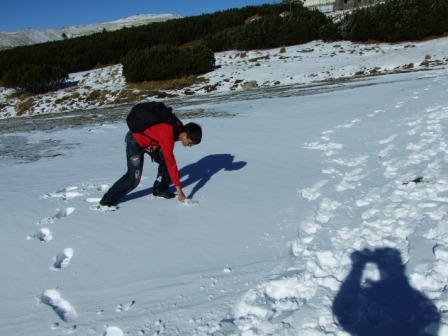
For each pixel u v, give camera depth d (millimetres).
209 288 3123
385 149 6266
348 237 3654
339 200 4559
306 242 3691
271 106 12438
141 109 4457
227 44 31031
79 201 5180
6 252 3926
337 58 23547
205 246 3812
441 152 5625
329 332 2477
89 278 3418
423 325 2445
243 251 3666
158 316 2834
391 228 3680
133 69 24188
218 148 7711
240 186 5398
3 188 6109
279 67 23391
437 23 24219
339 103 10852
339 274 3090
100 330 2746
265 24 29297
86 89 24984
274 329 2545
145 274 3416
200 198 5035
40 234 4344
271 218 4312
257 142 7930
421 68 18562
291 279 3033
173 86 22891
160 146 4488
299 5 39250
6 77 26281
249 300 2889
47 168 7352
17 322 2904
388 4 26047
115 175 6379
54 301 3197
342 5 39406
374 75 18734
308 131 8305
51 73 26016
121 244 3951
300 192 5008
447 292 2684
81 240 4074
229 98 17000
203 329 2641
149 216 4543
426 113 7945
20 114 22766
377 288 2855
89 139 10305
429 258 3080
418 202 4133
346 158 6199
